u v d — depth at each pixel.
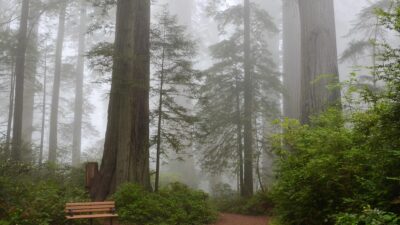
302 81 12.73
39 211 8.28
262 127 19.44
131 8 12.68
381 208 4.76
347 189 5.71
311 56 12.45
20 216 7.66
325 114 7.57
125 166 11.99
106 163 12.20
